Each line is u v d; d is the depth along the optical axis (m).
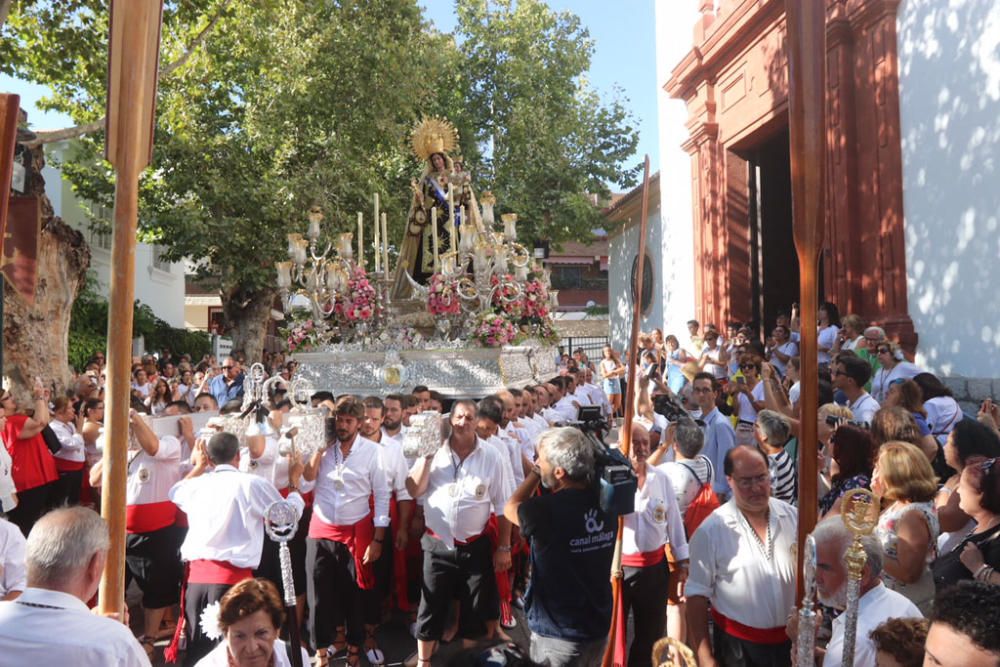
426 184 12.66
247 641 3.30
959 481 4.31
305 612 6.50
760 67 15.59
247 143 22.84
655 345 14.88
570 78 29.00
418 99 23.97
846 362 7.51
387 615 6.94
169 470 6.29
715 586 3.97
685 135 20.12
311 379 11.25
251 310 24.58
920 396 6.72
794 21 2.79
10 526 4.29
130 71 2.62
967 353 10.35
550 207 27.62
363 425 6.31
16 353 12.80
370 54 21.86
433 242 11.37
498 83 28.19
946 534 4.29
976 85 10.18
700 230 18.61
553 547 3.72
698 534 4.00
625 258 27.03
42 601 2.74
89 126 13.49
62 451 8.57
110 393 2.70
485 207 12.05
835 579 3.11
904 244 11.55
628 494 3.59
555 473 3.81
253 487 5.17
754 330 17.33
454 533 5.54
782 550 3.87
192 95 21.73
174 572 6.33
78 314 22.03
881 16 11.86
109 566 2.78
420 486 5.52
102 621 2.75
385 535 6.31
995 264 9.87
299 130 23.16
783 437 5.96
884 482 4.18
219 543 5.10
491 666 1.84
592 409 4.21
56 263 13.48
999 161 9.81
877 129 12.02
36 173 12.88
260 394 5.52
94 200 22.28
